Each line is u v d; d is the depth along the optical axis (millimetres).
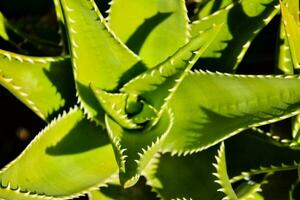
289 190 948
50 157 882
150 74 861
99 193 929
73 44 853
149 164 934
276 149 930
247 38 925
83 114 900
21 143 1107
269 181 951
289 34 887
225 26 926
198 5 1004
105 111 872
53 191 862
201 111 903
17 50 1008
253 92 876
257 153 935
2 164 1096
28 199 844
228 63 938
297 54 927
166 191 927
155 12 915
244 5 922
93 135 910
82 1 843
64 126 893
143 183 963
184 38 915
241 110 885
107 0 1011
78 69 875
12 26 989
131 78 906
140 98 896
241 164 936
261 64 1054
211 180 919
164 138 886
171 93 867
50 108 910
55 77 901
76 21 856
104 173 897
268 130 1019
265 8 922
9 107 1092
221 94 893
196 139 896
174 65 845
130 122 873
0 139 1105
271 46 1039
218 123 892
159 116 889
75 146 900
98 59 885
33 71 890
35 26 1098
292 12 961
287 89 862
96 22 857
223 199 854
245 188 918
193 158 932
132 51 917
